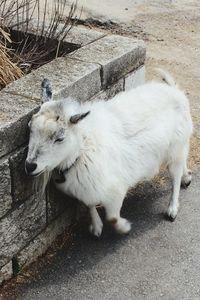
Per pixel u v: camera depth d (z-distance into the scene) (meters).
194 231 2.85
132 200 3.03
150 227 2.87
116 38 3.17
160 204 3.01
